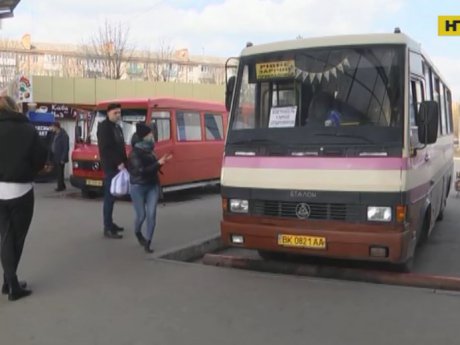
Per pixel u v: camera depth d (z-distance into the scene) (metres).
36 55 58.59
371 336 4.66
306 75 6.57
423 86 7.07
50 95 18.70
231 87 7.10
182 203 13.08
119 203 12.67
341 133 6.16
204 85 22.67
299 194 6.21
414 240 6.35
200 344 4.53
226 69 7.22
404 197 5.82
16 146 5.53
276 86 6.70
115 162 8.47
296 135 6.39
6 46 57.50
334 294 5.81
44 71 57.50
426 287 6.25
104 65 39.56
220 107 15.66
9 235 5.62
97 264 7.04
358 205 5.95
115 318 5.12
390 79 6.17
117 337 4.68
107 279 6.38
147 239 7.70
